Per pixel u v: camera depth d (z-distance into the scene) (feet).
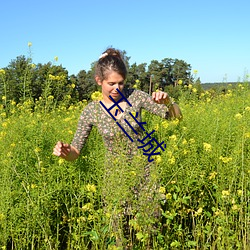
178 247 10.80
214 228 10.90
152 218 9.73
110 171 10.32
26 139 14.79
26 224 10.55
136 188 10.24
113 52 10.94
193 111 20.04
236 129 14.20
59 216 11.85
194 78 22.49
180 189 11.44
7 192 10.46
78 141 11.60
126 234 10.76
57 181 11.58
